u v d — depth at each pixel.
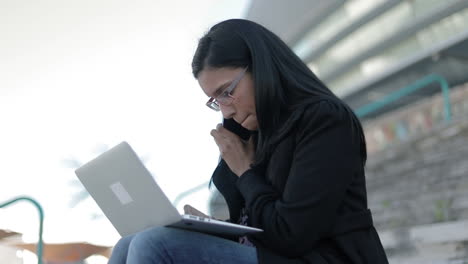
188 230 2.04
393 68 23.55
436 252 6.06
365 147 2.33
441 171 9.19
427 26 22.38
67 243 7.55
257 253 2.06
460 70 21.83
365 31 25.84
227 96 2.40
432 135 11.85
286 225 2.05
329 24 27.95
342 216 2.13
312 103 2.24
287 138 2.24
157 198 2.01
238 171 2.44
